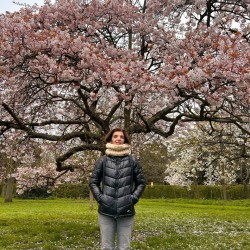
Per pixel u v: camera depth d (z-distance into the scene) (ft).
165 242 29.63
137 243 28.50
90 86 29.96
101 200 16.80
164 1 33.65
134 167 17.38
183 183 99.60
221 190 124.57
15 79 28.81
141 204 98.58
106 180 17.02
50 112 39.99
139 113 30.86
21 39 26.63
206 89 25.36
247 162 82.38
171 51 32.12
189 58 28.19
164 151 101.65
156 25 33.96
